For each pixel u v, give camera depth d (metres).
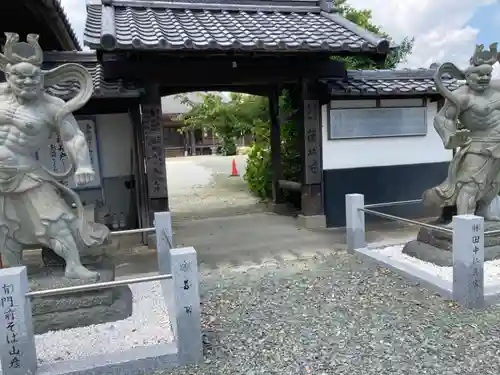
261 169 11.27
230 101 13.56
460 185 5.23
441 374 3.05
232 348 3.51
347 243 6.18
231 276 5.34
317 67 7.23
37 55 3.69
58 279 4.05
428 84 7.61
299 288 4.79
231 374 3.14
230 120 12.98
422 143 8.05
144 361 3.23
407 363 3.21
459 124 5.38
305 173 7.59
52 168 6.37
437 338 3.55
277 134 9.70
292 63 7.15
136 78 6.50
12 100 3.76
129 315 4.12
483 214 5.58
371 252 5.80
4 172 3.67
